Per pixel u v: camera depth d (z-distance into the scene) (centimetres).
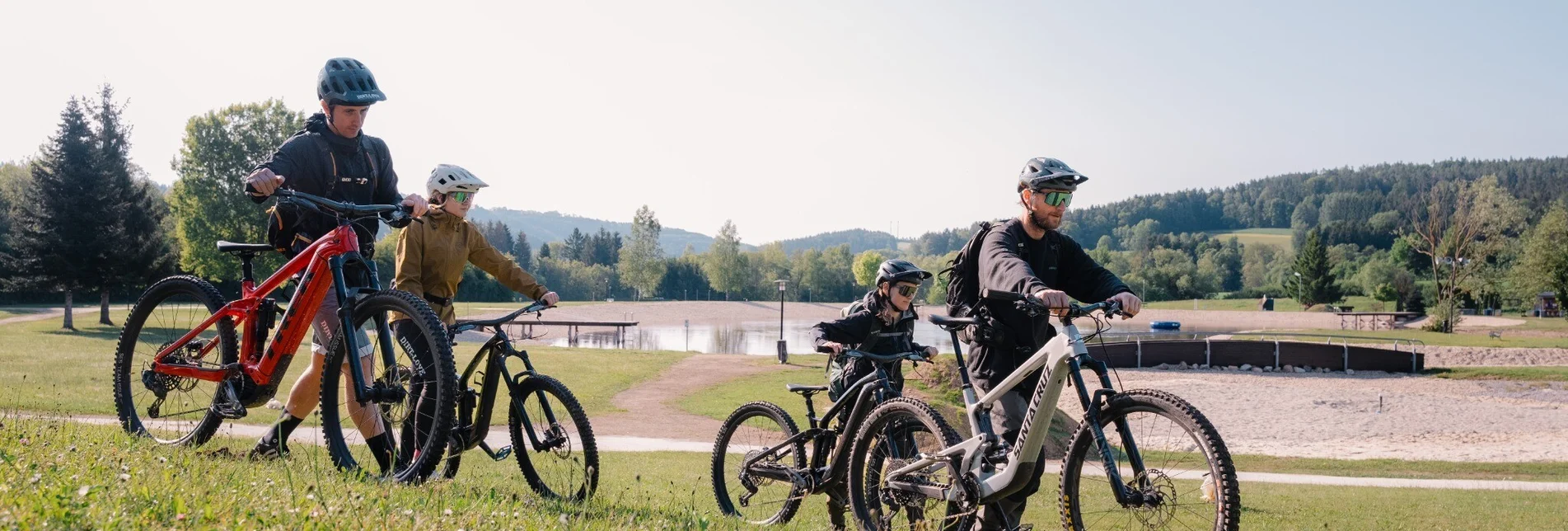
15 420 490
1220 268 16000
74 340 2938
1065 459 394
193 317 513
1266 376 3938
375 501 328
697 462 1305
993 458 422
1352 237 17438
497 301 10538
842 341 569
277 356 468
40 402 1270
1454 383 3653
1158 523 357
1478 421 2661
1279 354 4128
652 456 1384
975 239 509
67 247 3800
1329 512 1105
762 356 3681
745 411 621
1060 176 474
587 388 2447
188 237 4941
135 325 537
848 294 15162
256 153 5003
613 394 2384
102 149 3994
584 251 17788
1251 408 2928
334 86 517
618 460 1302
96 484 293
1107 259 15000
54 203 3834
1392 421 2648
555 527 353
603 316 9006
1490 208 7219
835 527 555
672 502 650
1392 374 3994
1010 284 433
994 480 414
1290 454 2077
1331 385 3584
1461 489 1445
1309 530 982
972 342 497
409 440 451
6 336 2919
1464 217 7375
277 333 465
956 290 516
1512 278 8325
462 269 588
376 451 518
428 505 347
